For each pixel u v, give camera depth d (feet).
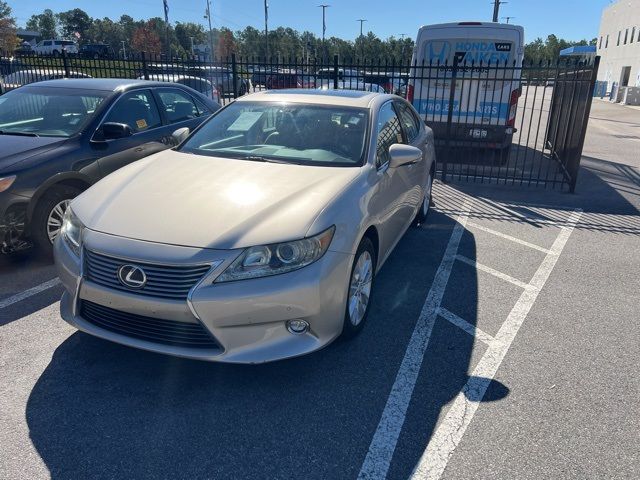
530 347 11.57
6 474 7.73
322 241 9.59
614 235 19.92
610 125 64.69
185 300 8.85
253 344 9.21
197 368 10.41
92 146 16.16
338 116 13.82
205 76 42.93
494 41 30.53
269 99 14.89
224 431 8.73
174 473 7.86
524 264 16.63
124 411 9.14
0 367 10.28
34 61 38.99
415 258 16.92
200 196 10.36
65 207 15.48
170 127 19.31
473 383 10.17
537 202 25.00
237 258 8.96
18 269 14.94
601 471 8.01
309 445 8.46
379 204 12.19
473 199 25.35
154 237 9.22
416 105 32.76
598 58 24.26
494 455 8.30
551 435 8.77
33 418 8.90
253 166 11.98
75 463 7.98
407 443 8.54
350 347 11.35
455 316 12.94
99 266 9.45
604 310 13.48
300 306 9.24
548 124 40.11
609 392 10.00
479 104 31.17
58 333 11.60
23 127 16.84
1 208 13.80
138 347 9.39
